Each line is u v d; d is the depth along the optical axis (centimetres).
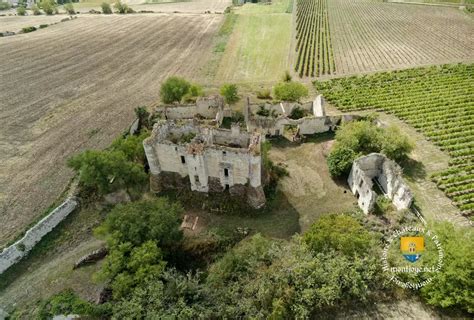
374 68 10269
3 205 5238
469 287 3384
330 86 8975
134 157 5747
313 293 3488
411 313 3591
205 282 4019
